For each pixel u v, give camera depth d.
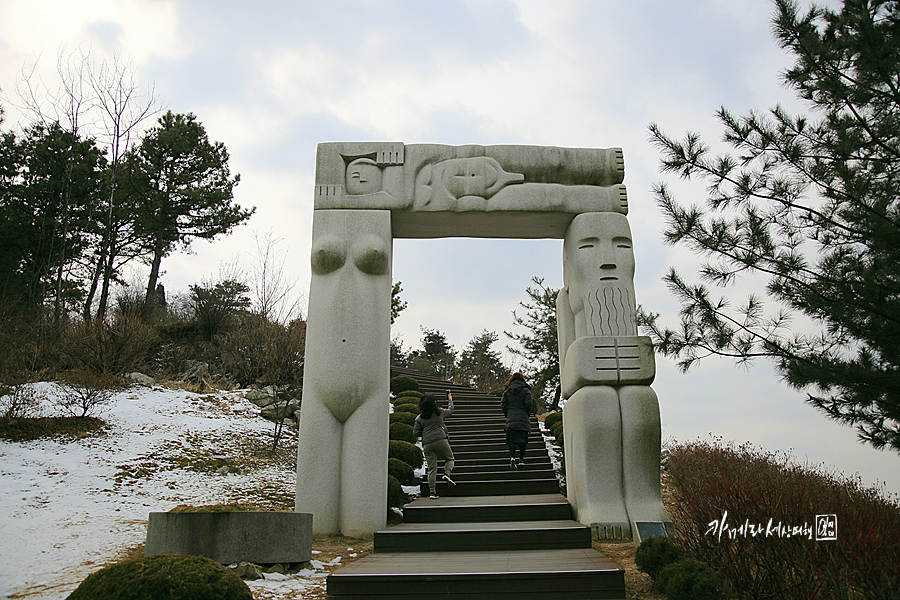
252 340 15.03
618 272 7.75
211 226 21.17
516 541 6.11
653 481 7.04
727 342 5.22
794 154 5.61
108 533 5.96
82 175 18.55
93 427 9.82
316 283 7.79
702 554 4.90
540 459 10.38
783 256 5.36
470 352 36.16
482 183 8.12
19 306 16.70
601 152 8.35
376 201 8.03
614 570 4.78
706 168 6.01
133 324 13.49
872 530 4.32
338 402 7.30
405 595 4.75
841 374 4.80
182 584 3.58
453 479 9.64
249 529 5.31
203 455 9.73
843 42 5.22
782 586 4.37
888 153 5.30
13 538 5.46
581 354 7.35
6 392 9.42
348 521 7.05
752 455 12.23
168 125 21.36
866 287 4.79
